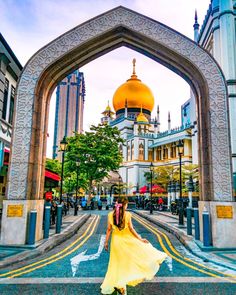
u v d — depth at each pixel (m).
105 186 51.50
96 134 34.16
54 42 10.60
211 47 25.78
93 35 10.66
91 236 12.17
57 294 4.89
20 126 9.96
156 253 4.64
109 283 4.37
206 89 10.12
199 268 6.69
